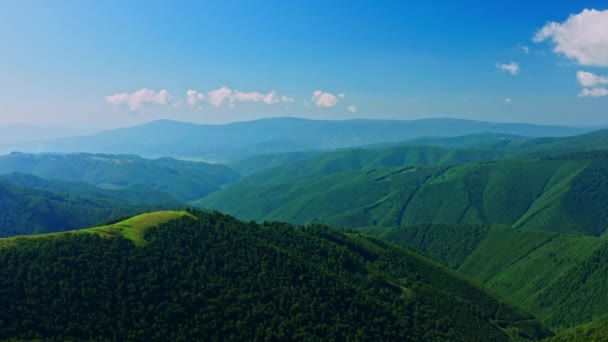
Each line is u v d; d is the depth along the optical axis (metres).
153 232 144.38
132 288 120.38
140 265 128.75
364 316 144.25
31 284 112.50
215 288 130.75
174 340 112.62
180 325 116.50
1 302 105.94
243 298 130.00
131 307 116.75
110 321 111.69
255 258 147.88
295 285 142.75
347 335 132.50
